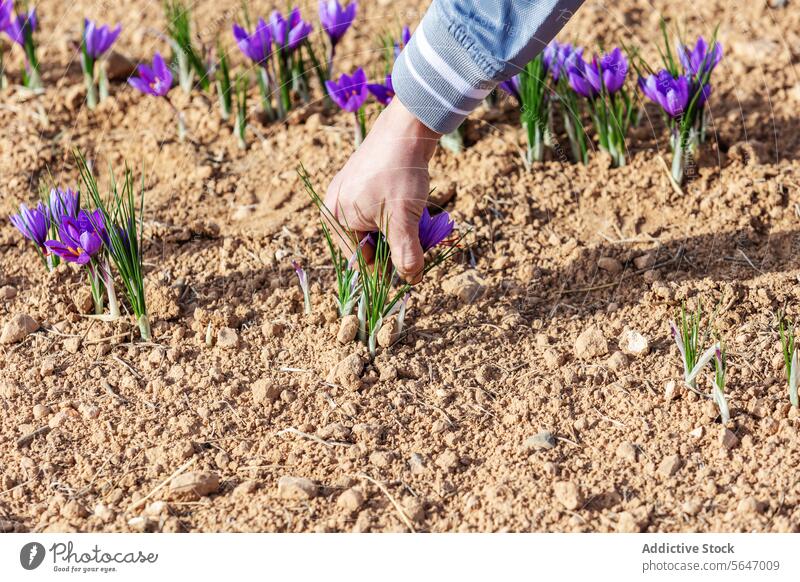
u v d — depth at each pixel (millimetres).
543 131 1823
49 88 1984
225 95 1900
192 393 1632
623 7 2055
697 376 1615
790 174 1799
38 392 1639
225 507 1552
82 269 1729
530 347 1664
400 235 1582
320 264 1741
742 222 1747
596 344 1646
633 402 1606
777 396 1598
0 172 1865
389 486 1561
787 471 1546
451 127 1573
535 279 1722
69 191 1682
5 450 1595
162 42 2047
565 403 1611
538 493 1548
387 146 1574
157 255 1768
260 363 1656
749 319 1665
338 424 1601
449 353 1658
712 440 1573
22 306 1715
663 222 1767
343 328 1656
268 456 1585
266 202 1819
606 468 1563
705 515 1528
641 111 1888
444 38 1528
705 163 1816
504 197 1799
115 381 1647
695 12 2045
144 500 1555
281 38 1867
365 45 2000
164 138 1895
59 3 2158
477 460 1579
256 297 1715
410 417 1609
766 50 1962
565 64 1807
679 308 1679
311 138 1874
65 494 1562
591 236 1760
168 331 1689
